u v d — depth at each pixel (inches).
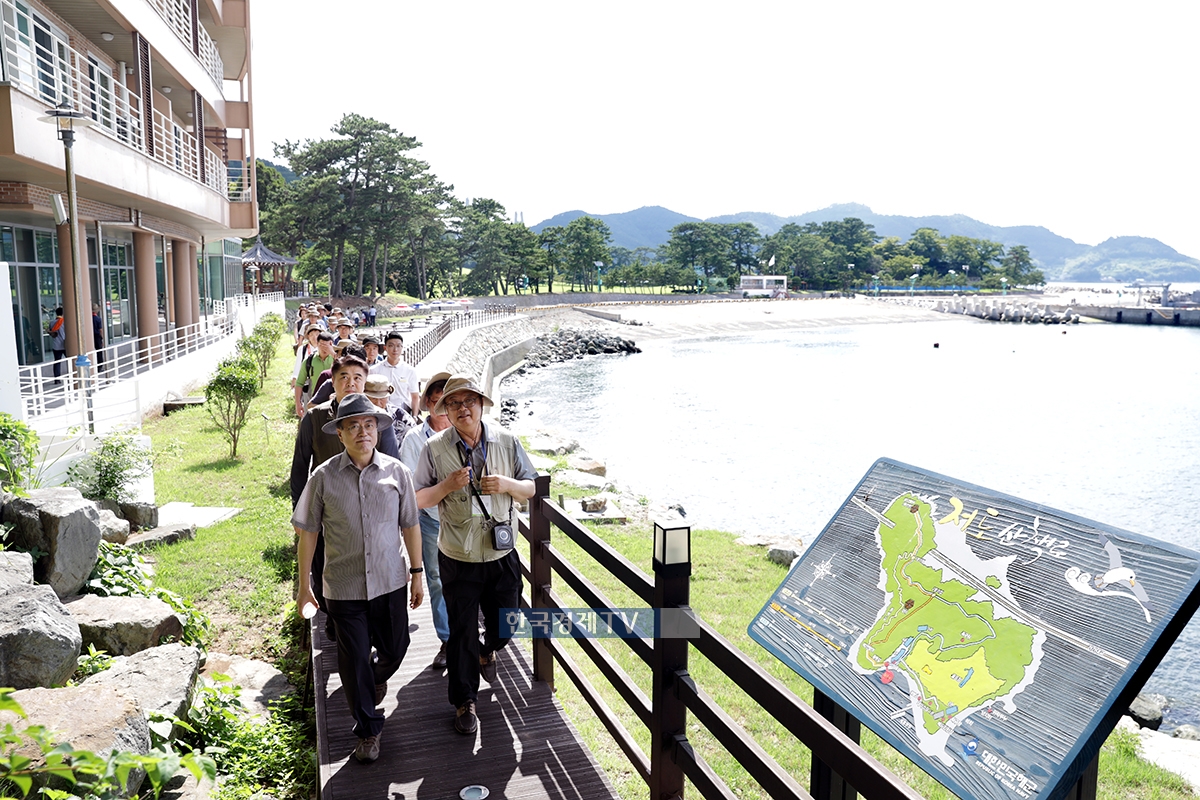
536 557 185.2
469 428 159.9
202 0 1073.5
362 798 142.3
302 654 230.5
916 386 1675.7
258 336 934.4
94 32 737.0
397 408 283.4
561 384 1649.9
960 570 89.9
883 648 91.7
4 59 486.0
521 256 4813.0
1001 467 951.6
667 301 4950.8
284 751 174.2
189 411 663.1
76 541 222.1
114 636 201.3
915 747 81.5
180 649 179.3
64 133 491.2
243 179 1267.2
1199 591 68.2
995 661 80.6
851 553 105.3
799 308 4323.3
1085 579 77.7
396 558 154.6
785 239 7406.5
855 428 1168.8
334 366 200.7
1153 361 2294.5
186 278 1171.3
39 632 156.9
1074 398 1524.4
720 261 6619.1
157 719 151.3
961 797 75.1
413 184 3014.3
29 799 109.6
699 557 415.8
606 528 461.1
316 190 2851.9
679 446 1005.8
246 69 1234.6
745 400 1433.3
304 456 202.2
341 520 150.9
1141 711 324.5
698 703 116.7
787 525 661.3
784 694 95.7
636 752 140.9
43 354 738.8
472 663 162.7
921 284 7628.0
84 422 418.6
